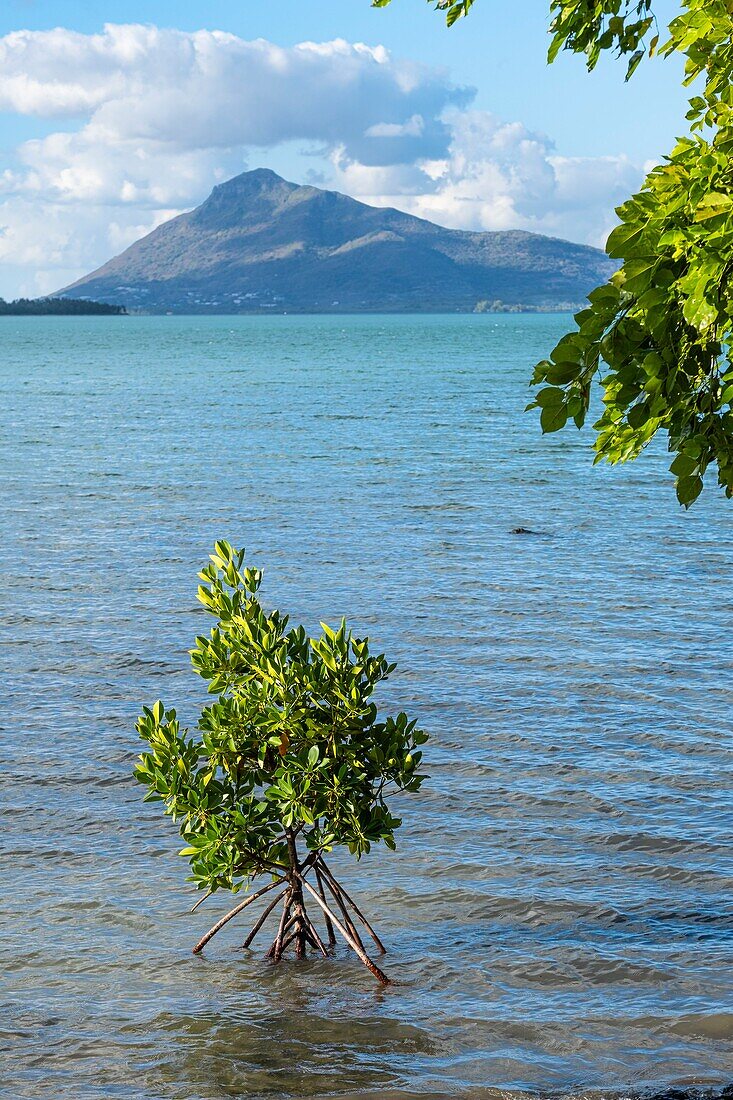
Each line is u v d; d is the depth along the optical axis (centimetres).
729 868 1484
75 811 1716
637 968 1214
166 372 14912
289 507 4684
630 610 2933
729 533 4044
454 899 1411
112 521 4350
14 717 2130
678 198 542
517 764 1880
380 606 3005
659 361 557
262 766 1226
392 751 1186
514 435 7544
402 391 11262
